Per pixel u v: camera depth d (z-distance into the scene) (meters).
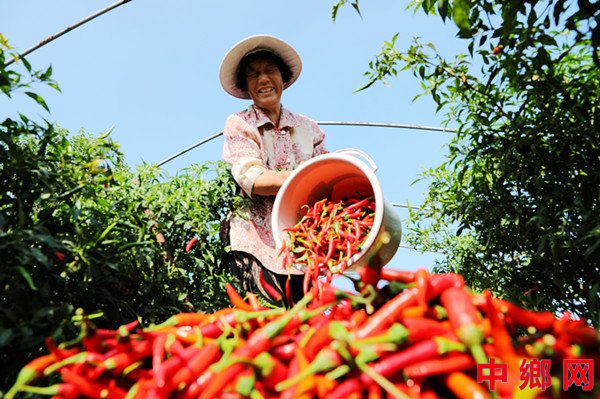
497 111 3.22
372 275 1.27
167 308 2.75
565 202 2.90
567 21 2.20
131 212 2.66
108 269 2.19
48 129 2.21
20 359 1.70
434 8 3.07
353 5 2.77
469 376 1.10
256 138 3.50
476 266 3.82
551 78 2.77
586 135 2.79
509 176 3.20
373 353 1.07
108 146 2.71
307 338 1.20
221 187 3.73
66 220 2.06
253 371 1.12
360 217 2.83
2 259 1.71
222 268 3.89
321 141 3.89
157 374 1.15
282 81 3.88
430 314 1.19
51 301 1.98
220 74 3.79
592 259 2.88
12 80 2.09
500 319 1.10
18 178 2.01
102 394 1.18
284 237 2.78
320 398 1.09
